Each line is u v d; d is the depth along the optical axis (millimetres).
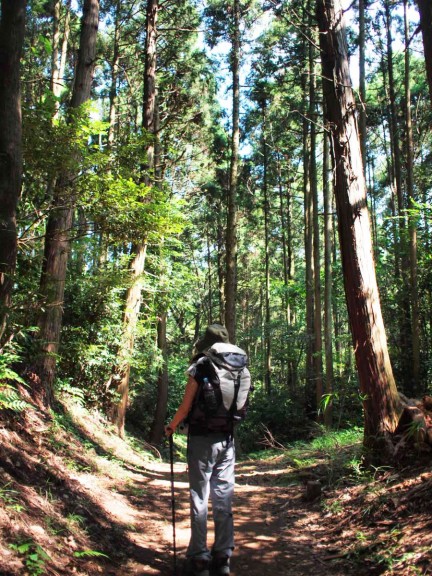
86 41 8555
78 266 9867
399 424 5398
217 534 3691
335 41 6055
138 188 6754
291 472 7191
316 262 17250
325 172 15578
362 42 12086
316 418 17609
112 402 10406
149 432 17156
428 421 5199
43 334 7492
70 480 5027
